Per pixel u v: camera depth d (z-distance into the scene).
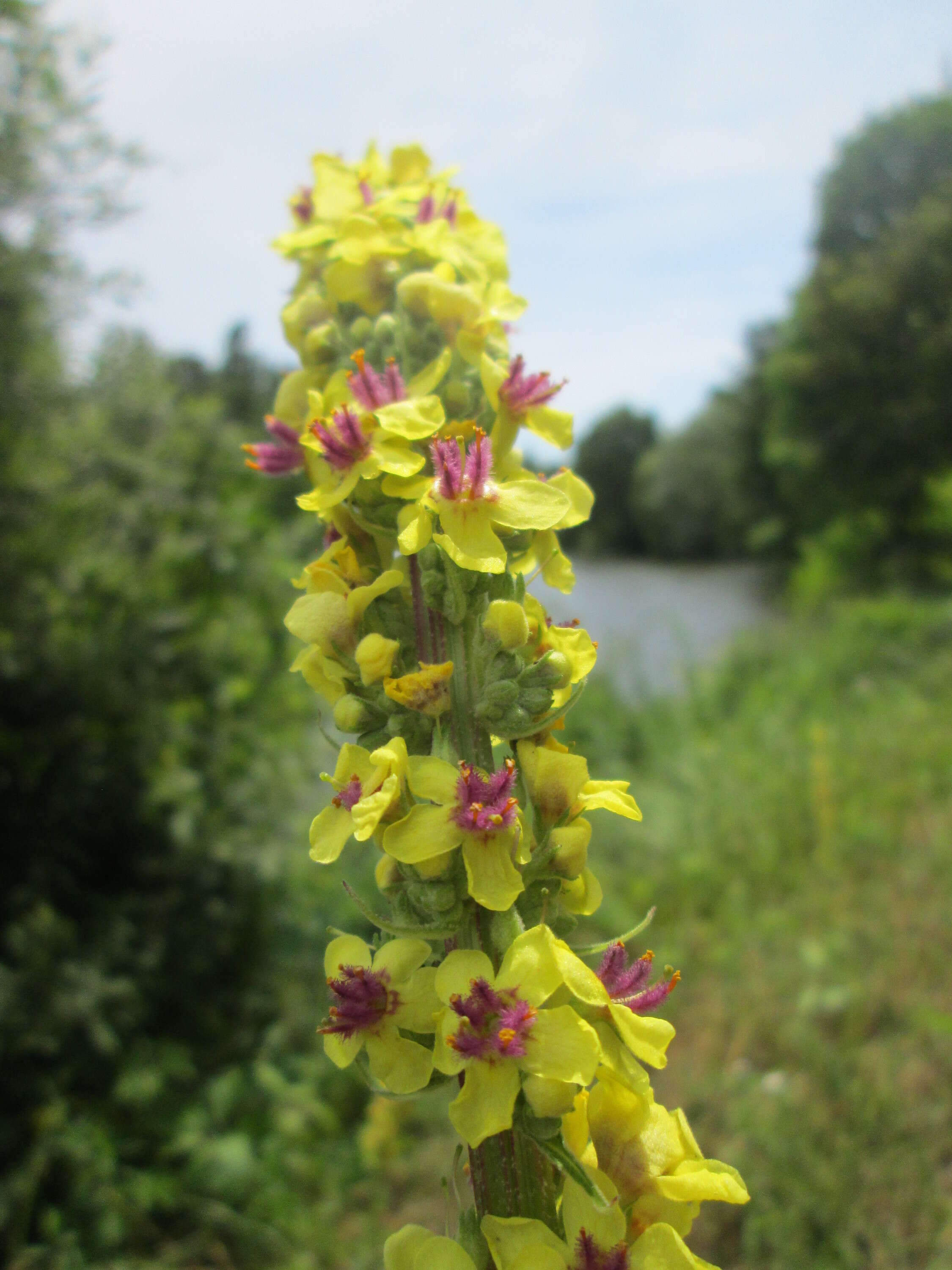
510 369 1.71
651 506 55.88
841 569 28.41
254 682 7.42
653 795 9.08
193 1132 5.21
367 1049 1.41
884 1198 4.08
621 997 1.48
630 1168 1.41
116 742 6.23
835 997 5.43
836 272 32.28
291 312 1.87
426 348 1.68
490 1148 1.42
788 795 8.38
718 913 6.97
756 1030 5.42
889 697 11.92
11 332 6.11
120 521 7.13
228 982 6.38
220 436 8.39
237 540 7.80
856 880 7.02
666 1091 5.10
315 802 7.05
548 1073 1.25
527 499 1.51
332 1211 5.02
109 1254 4.65
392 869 1.52
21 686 5.96
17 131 5.94
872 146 35.91
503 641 1.46
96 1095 5.30
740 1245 4.23
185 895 6.28
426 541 1.43
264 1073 5.60
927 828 7.56
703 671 13.75
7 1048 4.93
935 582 22.31
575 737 10.64
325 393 1.67
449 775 1.41
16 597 6.03
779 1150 4.31
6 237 6.10
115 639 6.36
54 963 5.30
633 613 26.30
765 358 40.47
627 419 67.00
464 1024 1.28
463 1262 1.31
